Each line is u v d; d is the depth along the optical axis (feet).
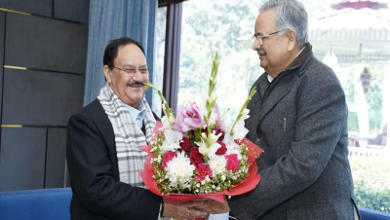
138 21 11.17
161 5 12.13
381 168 8.23
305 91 5.22
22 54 12.54
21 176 12.63
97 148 5.66
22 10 12.51
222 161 4.77
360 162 8.51
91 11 12.77
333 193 5.19
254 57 10.04
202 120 4.77
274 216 5.44
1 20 12.16
